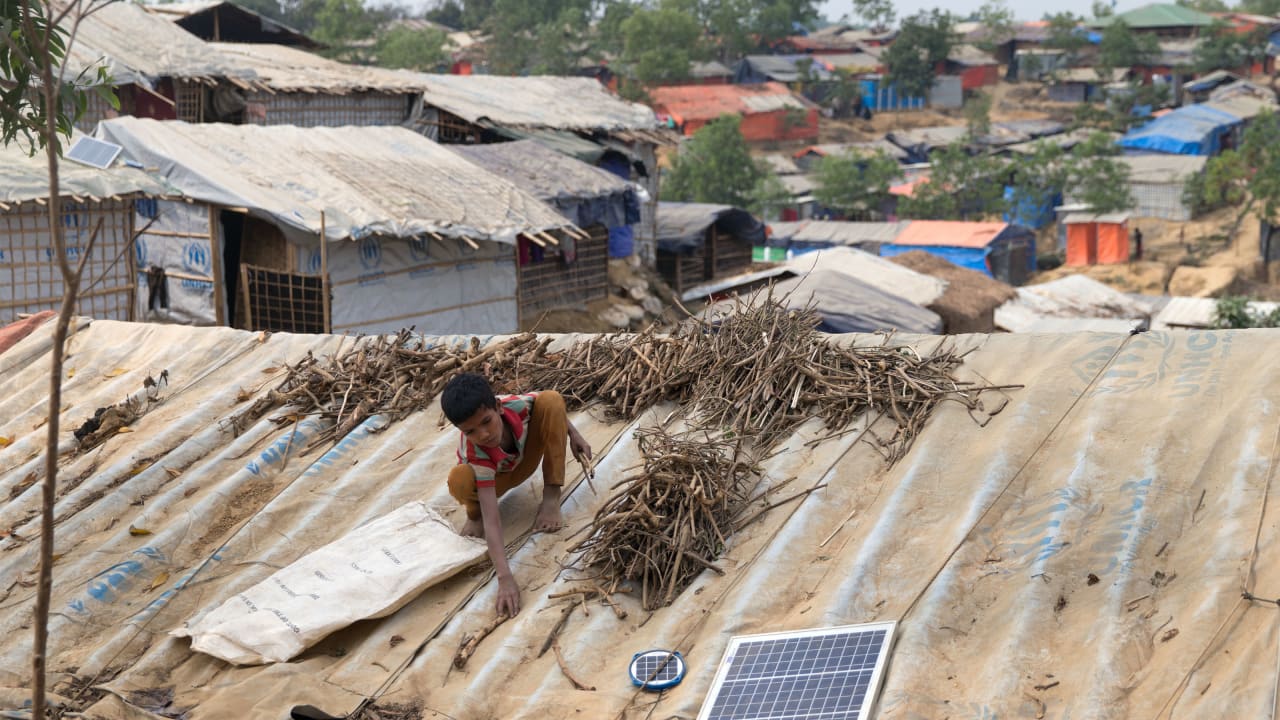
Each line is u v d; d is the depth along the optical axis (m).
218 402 6.13
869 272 23.44
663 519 4.40
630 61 88.75
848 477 4.68
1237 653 3.24
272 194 15.31
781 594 4.04
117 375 6.84
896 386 5.20
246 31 32.59
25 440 6.15
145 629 4.29
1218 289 46.50
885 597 3.90
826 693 3.41
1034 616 3.63
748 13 107.56
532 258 20.64
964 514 4.20
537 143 23.08
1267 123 56.81
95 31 20.94
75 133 14.72
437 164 19.20
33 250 12.58
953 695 3.40
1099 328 22.73
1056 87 95.62
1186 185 54.31
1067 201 57.19
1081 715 3.17
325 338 6.73
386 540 4.55
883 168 57.25
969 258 44.78
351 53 77.25
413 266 16.58
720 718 3.44
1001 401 4.93
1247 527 3.77
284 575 4.36
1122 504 4.06
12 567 4.79
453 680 3.88
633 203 22.45
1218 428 4.33
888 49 94.19
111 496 5.25
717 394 5.39
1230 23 101.12
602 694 3.67
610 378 5.68
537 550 4.56
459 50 95.81
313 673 3.96
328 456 5.42
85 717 3.79
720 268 28.36
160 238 15.48
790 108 81.19
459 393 4.18
